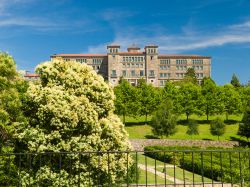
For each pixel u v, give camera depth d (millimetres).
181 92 99500
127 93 96875
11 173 18000
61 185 16703
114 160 18562
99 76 19750
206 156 37406
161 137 74438
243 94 103062
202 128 90312
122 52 185500
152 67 185375
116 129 19375
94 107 19016
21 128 18641
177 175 28969
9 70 23422
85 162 17625
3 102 21297
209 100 97875
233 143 65000
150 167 33812
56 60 19469
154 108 95938
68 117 17812
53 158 17578
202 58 196125
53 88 18609
